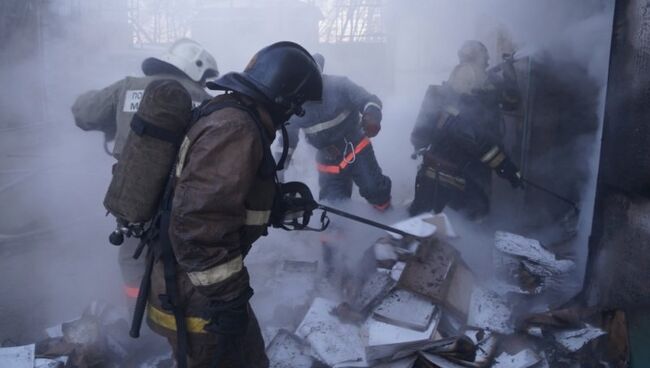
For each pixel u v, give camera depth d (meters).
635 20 2.46
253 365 2.15
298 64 1.92
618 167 2.59
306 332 2.73
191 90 3.04
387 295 2.77
